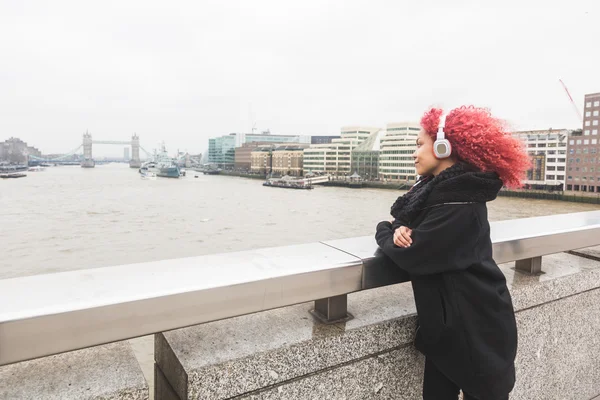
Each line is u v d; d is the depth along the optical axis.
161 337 1.26
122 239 43.59
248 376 1.16
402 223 1.43
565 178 84.31
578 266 2.11
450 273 1.28
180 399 1.13
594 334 2.12
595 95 80.12
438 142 1.40
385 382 1.46
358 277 1.34
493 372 1.25
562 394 2.03
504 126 1.39
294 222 56.81
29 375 1.01
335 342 1.31
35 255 35.88
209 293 1.05
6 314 0.84
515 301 1.77
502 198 84.31
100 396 0.95
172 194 98.75
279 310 1.48
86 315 0.91
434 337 1.33
